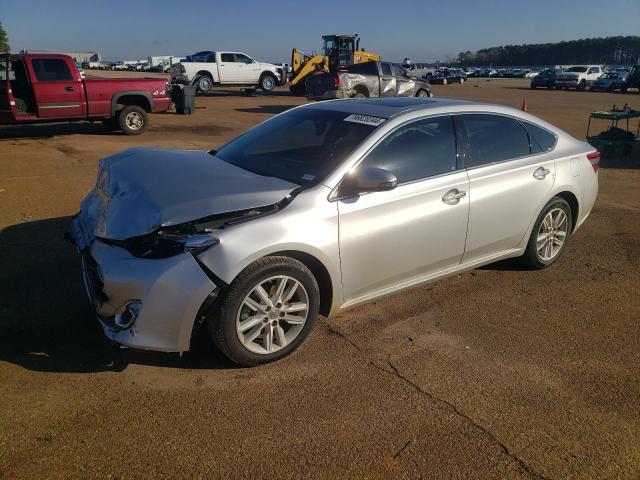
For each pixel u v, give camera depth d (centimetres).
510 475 258
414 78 2128
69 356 339
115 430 277
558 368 349
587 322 412
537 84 3981
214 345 349
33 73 1169
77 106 1223
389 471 257
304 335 351
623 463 268
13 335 360
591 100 2784
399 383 327
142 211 315
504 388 326
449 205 402
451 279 485
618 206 744
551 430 290
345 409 301
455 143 419
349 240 353
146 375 324
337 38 2588
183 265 299
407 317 411
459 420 295
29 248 515
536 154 475
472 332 391
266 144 422
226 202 317
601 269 518
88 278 348
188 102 1744
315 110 445
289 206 333
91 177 827
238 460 260
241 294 313
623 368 352
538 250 496
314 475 253
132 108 1284
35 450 261
